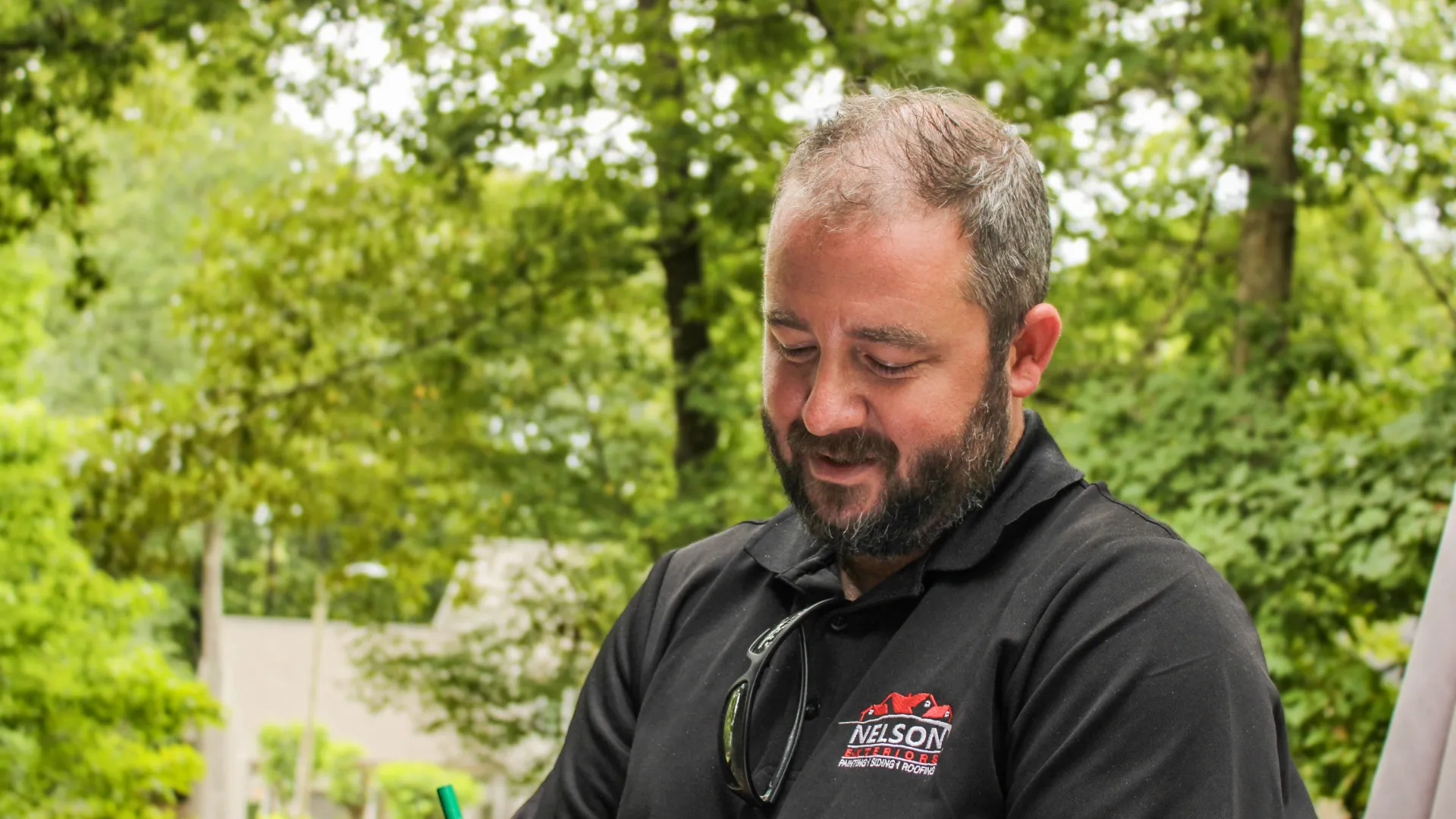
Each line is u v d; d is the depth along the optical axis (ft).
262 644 115.85
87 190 30.12
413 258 34.88
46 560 37.32
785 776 4.55
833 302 4.32
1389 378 25.84
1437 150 29.86
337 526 38.17
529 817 5.43
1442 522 18.62
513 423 35.04
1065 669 4.18
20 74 29.86
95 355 84.74
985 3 25.29
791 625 4.72
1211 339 28.17
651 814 4.80
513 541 36.65
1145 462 21.95
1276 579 20.48
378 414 34.60
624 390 37.19
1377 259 35.81
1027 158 4.53
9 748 37.14
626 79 27.40
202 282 36.83
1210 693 4.00
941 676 4.40
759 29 26.94
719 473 30.09
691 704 4.95
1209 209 27.99
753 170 27.48
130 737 42.11
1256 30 22.68
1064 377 28.78
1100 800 3.98
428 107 28.91
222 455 35.01
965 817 4.20
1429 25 32.12
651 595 5.55
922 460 4.40
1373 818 5.66
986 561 4.55
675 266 31.83
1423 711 5.56
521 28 27.07
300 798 87.10
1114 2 24.22
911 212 4.28
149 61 30.04
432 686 37.42
